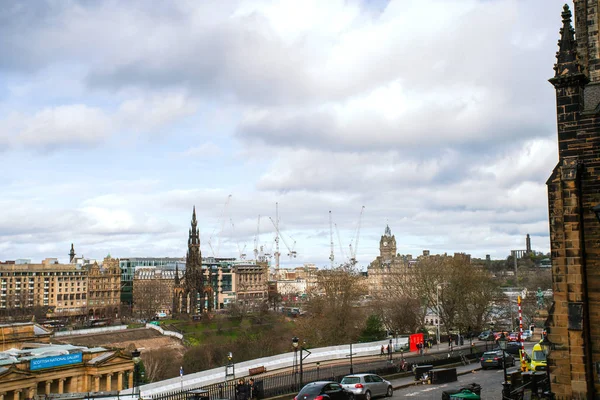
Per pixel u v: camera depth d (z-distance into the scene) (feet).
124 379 299.79
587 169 94.79
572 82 96.78
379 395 161.99
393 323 453.17
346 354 272.72
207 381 215.72
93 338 568.82
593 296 92.48
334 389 137.49
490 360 228.02
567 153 96.78
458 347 312.71
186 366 451.94
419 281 432.66
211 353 473.26
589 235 93.50
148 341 590.14
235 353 467.93
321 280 507.71
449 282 413.18
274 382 185.57
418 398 161.38
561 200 96.07
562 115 97.45
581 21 105.29
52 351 293.23
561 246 95.14
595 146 94.63
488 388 177.58
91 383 282.56
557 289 94.58
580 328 90.84
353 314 453.58
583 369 90.22
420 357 263.49
